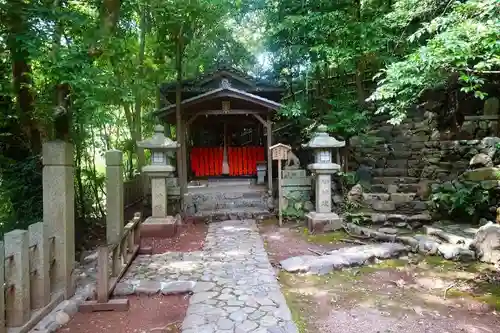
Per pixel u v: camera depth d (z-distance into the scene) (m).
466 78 3.99
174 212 8.23
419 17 7.07
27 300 3.11
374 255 5.40
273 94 11.85
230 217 8.33
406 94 5.64
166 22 8.23
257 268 4.88
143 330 3.34
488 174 6.32
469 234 5.84
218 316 3.42
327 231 7.09
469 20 3.92
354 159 9.56
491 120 7.95
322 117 8.95
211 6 8.76
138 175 10.82
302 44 9.02
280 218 7.68
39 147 5.82
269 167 9.31
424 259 5.44
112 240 4.87
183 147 9.09
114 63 5.45
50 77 4.43
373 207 7.63
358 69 9.16
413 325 3.42
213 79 11.42
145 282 4.35
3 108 5.66
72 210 4.02
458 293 4.18
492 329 3.33
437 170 8.07
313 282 4.59
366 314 3.66
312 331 3.30
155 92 11.34
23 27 4.06
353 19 8.04
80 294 4.01
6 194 5.50
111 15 5.05
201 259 5.33
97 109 5.10
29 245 3.29
